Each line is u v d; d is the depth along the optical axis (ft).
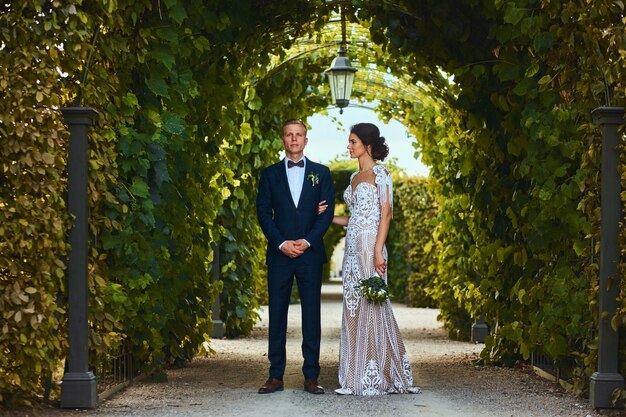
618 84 16.47
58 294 17.03
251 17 24.73
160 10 18.89
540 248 20.45
